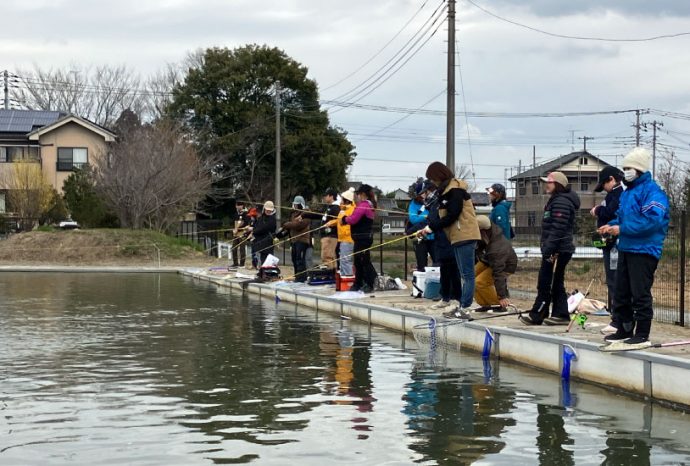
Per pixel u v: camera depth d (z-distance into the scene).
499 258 9.64
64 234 29.92
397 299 12.26
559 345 7.44
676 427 5.55
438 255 10.05
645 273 6.59
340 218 13.27
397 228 42.50
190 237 35.62
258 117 42.84
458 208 9.14
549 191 8.41
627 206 6.61
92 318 12.17
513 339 8.17
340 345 9.40
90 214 32.34
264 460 4.77
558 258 8.42
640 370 6.45
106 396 6.50
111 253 29.19
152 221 32.81
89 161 41.41
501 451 4.96
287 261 27.11
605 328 7.69
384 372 7.63
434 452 4.93
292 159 44.28
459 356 8.61
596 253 16.89
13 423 5.63
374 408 6.11
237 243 23.50
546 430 5.46
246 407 6.12
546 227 8.37
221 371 7.64
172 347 9.19
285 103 45.28
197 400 6.36
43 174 38.56
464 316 9.25
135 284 20.03
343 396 6.52
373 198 13.02
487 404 6.24
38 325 11.24
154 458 4.81
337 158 44.41
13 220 36.06
